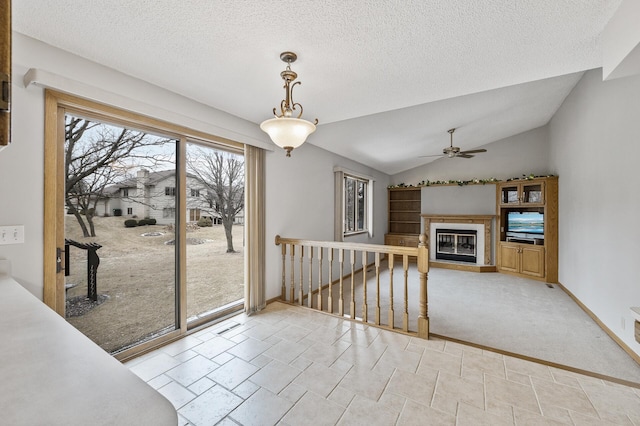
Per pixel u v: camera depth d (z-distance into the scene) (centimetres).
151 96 240
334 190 531
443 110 424
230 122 312
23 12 153
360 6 150
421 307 277
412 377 211
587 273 370
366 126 439
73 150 215
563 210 488
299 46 187
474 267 622
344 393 193
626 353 263
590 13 158
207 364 228
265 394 192
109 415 50
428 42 183
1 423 47
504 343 283
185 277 279
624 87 272
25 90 179
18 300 119
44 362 69
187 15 156
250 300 333
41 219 186
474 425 165
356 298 430
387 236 770
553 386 202
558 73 225
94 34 173
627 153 267
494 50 193
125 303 245
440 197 691
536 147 623
